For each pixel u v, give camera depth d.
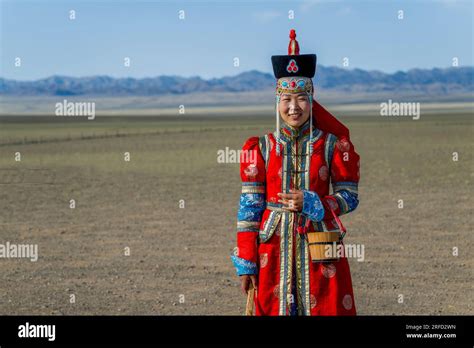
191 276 17.48
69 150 63.56
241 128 111.38
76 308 14.66
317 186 9.30
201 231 23.50
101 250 20.61
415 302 14.95
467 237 21.86
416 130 91.81
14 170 46.03
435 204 28.84
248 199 9.41
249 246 9.33
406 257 19.16
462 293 15.70
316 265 9.19
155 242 21.67
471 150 57.81
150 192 34.06
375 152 56.34
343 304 9.23
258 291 9.34
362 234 22.39
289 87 9.34
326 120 9.57
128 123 156.25
